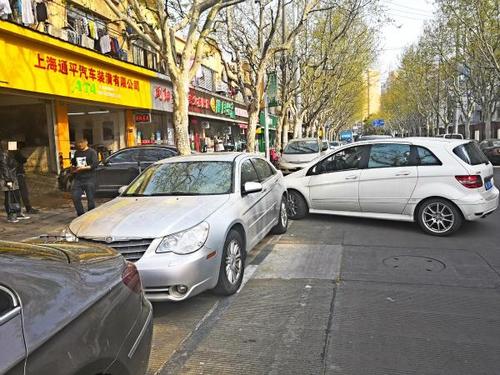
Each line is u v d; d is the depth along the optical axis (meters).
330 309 4.28
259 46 16.08
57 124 13.26
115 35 15.86
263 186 6.47
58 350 1.78
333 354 3.43
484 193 6.93
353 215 8.02
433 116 54.38
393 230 7.50
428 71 36.41
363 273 5.32
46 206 10.69
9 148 9.41
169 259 4.06
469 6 23.22
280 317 4.15
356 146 8.09
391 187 7.48
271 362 3.36
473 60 28.62
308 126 31.91
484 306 4.25
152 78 16.70
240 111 28.86
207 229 4.39
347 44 24.02
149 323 2.61
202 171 5.75
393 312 4.16
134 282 2.63
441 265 5.54
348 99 45.00
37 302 1.84
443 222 7.01
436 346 3.50
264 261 5.96
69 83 12.23
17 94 11.66
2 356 1.56
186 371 3.28
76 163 8.34
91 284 2.22
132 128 16.58
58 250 2.58
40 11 11.57
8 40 10.21
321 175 8.34
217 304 4.54
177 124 9.93
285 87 21.88
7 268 2.00
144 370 2.46
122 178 11.85
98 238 4.21
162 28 9.41
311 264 5.75
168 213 4.54
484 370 3.15
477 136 42.31
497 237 6.84
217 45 16.41
